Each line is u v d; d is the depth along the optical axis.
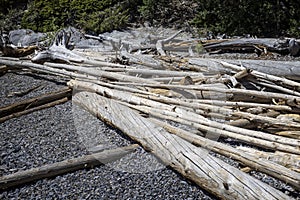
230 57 8.77
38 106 5.90
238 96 5.32
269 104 5.27
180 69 6.56
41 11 12.43
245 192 3.19
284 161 3.86
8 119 5.51
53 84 7.10
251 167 3.79
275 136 4.23
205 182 3.50
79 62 6.90
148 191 3.70
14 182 3.80
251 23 11.11
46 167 3.97
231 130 4.43
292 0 11.12
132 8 12.80
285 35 10.86
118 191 3.73
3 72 7.91
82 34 10.96
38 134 4.99
